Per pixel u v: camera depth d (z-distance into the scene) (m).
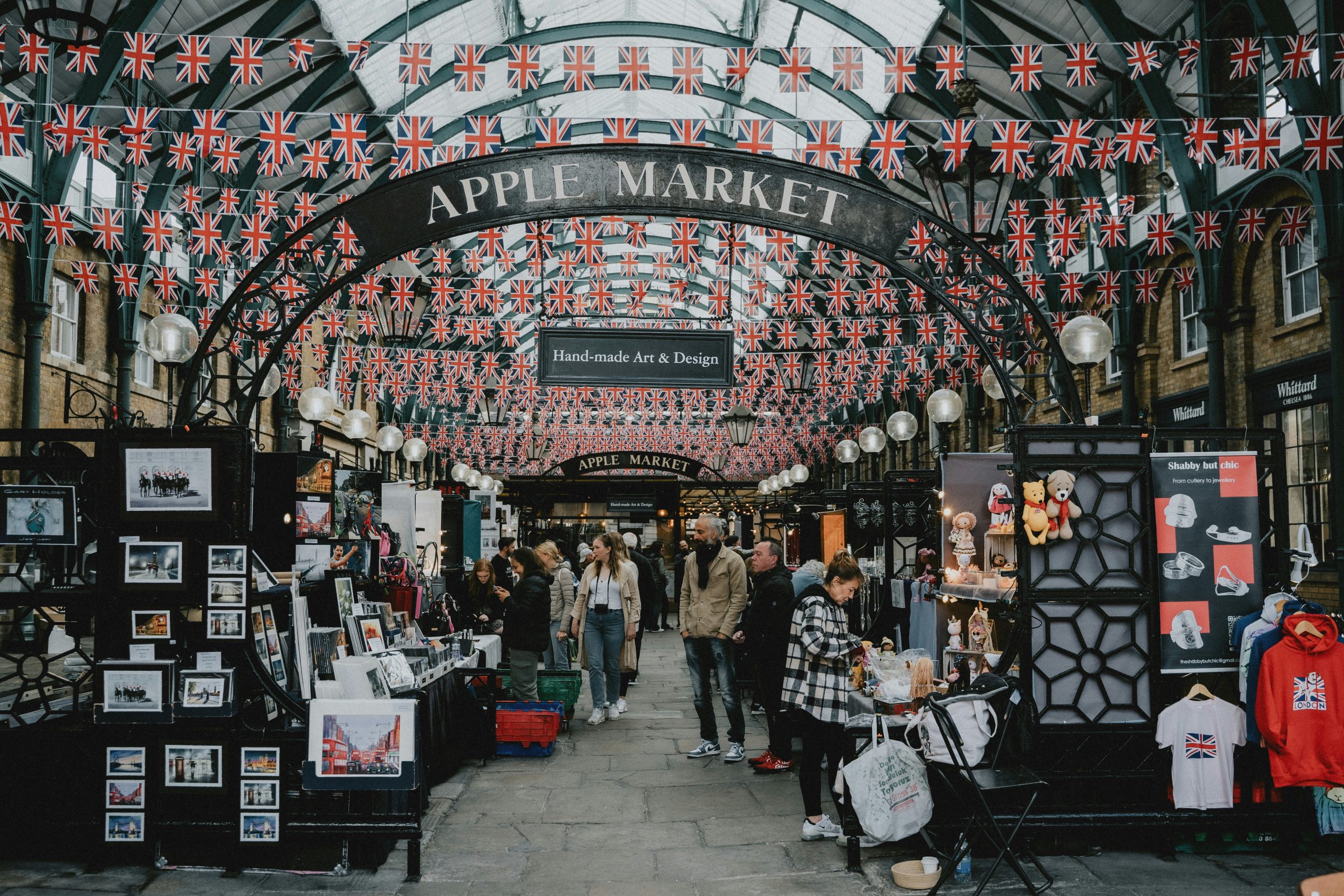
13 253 13.66
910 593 8.88
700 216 6.10
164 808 5.30
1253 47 7.91
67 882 5.06
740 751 7.85
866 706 5.94
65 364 14.95
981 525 7.98
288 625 6.89
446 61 17.56
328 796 5.30
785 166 6.12
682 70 7.72
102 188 16.03
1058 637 5.66
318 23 15.08
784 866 5.30
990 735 5.57
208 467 5.48
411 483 12.14
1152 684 5.65
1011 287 6.13
